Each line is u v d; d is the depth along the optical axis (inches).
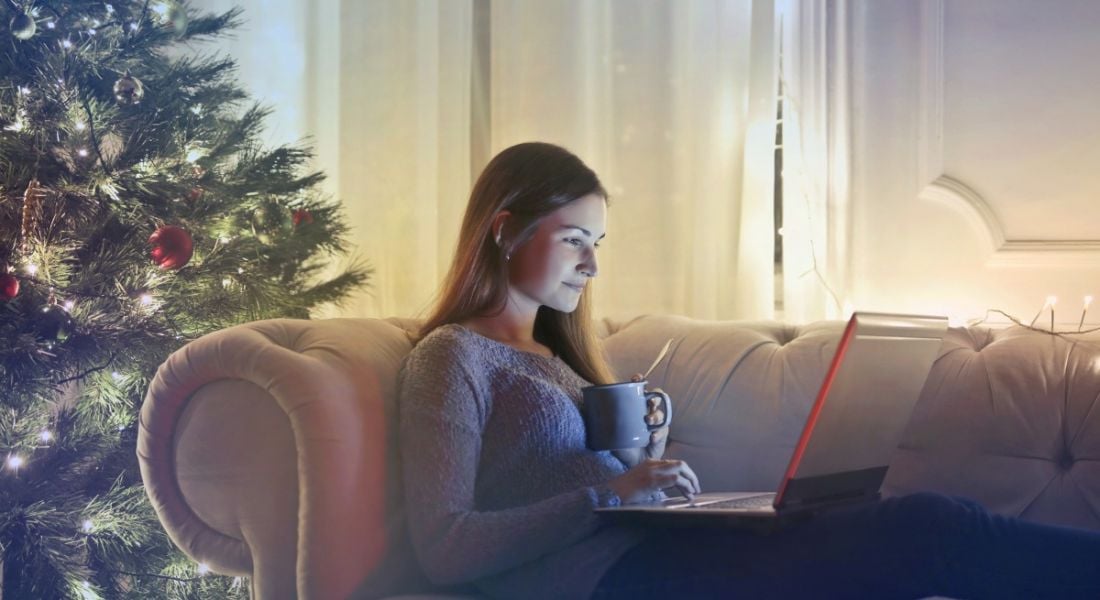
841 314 91.3
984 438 66.2
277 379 51.1
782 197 95.2
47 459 77.7
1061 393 65.4
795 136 92.7
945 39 91.7
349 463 51.2
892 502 48.9
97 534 75.8
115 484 76.8
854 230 92.9
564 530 51.4
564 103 99.0
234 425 52.1
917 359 52.2
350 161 104.3
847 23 92.6
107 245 75.5
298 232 86.2
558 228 61.7
